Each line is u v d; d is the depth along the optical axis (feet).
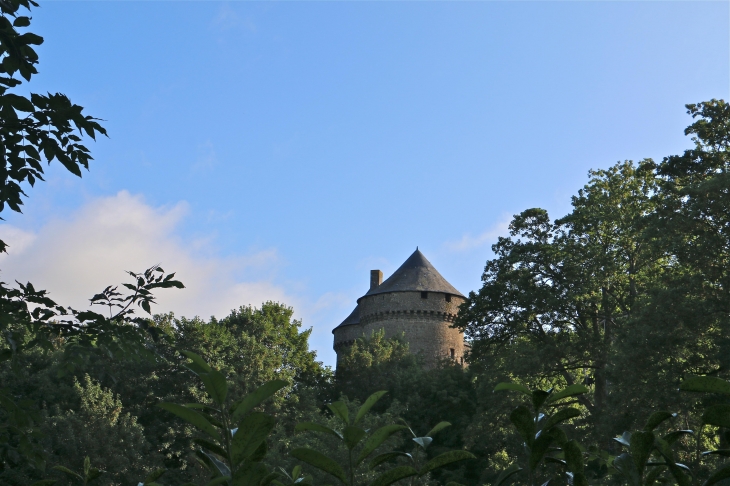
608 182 141.49
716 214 97.50
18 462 22.61
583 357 128.16
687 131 117.60
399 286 249.75
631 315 106.32
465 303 144.97
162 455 122.21
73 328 26.21
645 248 118.42
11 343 23.82
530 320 139.23
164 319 148.05
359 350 213.66
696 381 6.89
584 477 7.47
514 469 7.75
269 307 205.26
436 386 180.45
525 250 138.92
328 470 7.63
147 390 138.00
